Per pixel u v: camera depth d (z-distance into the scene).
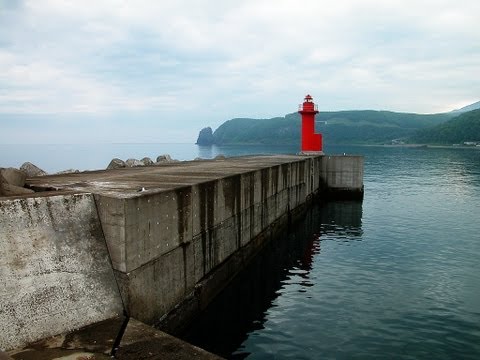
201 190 9.96
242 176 13.10
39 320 6.02
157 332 6.15
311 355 7.95
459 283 11.72
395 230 18.97
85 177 11.77
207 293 10.38
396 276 12.41
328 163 29.03
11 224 6.37
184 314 9.09
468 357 7.78
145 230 7.60
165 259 8.31
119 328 6.30
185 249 9.20
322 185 29.30
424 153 98.44
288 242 17.34
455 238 17.08
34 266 6.35
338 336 8.70
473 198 28.36
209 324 9.48
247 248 13.80
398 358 7.79
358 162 28.47
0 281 5.91
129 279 7.12
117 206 7.07
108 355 5.43
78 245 6.98
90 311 6.57
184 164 18.86
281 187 18.66
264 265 14.00
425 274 12.53
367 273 12.77
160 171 14.17
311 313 9.90
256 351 8.13
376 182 38.78
